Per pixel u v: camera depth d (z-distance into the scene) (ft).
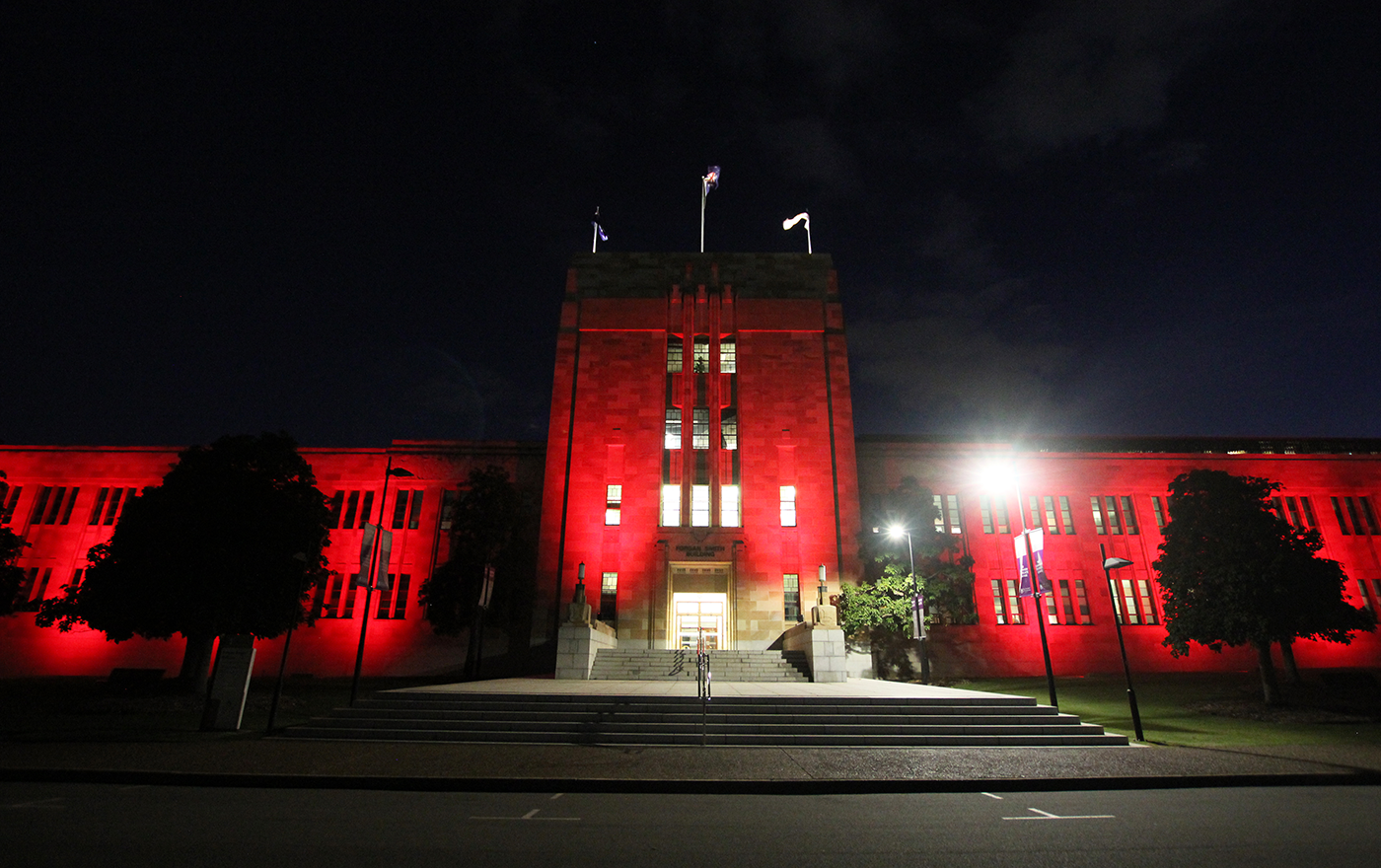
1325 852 28.78
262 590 91.97
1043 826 33.24
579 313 151.33
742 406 144.46
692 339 150.00
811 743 57.31
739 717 61.57
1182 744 60.29
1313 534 96.32
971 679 127.85
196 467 95.25
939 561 125.70
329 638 135.64
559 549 133.59
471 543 122.93
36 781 41.73
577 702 64.08
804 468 140.15
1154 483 149.18
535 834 31.12
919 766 47.21
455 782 41.73
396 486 147.33
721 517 137.59
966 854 28.40
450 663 132.98
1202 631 96.43
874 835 31.32
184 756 48.80
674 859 27.55
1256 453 156.97
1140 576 142.61
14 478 146.41
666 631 127.65
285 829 31.55
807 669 105.19
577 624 100.42
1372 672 133.59
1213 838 30.96
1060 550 143.84
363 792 40.45
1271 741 63.05
